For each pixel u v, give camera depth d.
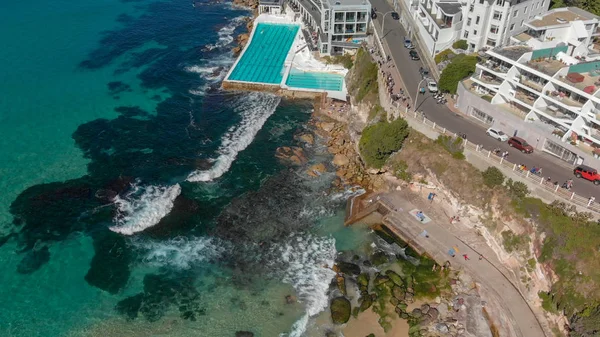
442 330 59.62
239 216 75.75
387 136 83.06
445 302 63.50
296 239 72.56
